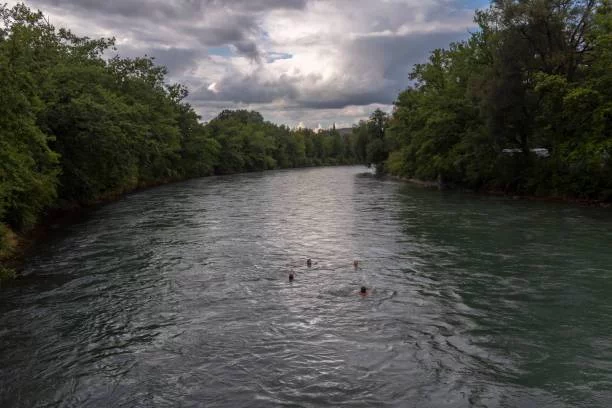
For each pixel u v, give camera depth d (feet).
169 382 28.35
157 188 182.70
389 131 263.90
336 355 31.65
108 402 26.35
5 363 30.99
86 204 116.67
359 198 135.33
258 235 74.90
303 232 77.66
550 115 116.88
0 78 51.52
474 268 53.01
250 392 27.09
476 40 150.00
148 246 66.13
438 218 90.79
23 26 79.77
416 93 202.18
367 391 27.14
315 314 39.19
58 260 57.82
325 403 25.90
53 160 74.38
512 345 33.17
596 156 104.99
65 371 29.86
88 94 105.81
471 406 25.67
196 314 39.37
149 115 185.26
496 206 107.34
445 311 39.78
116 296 44.11
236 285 47.37
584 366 30.07
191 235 74.90
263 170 402.52
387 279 49.26
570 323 36.96
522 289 45.29
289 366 30.14
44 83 91.76
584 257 56.65
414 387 27.58
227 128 355.36
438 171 168.14
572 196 112.06
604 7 110.63
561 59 110.73
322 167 501.97
